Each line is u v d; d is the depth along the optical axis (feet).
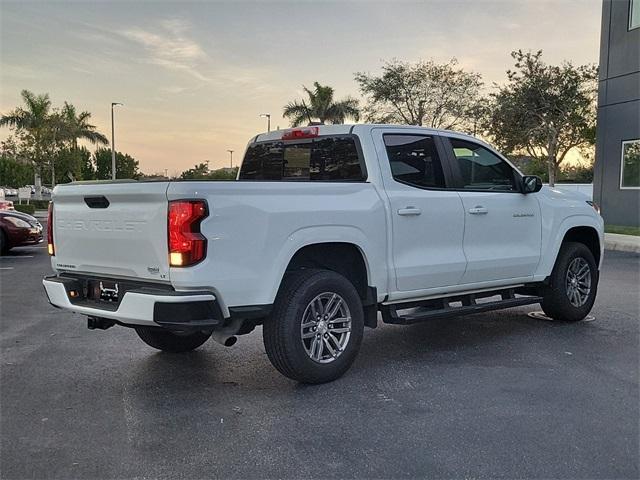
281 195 14.98
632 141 63.21
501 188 20.84
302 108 128.26
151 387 15.81
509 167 21.21
